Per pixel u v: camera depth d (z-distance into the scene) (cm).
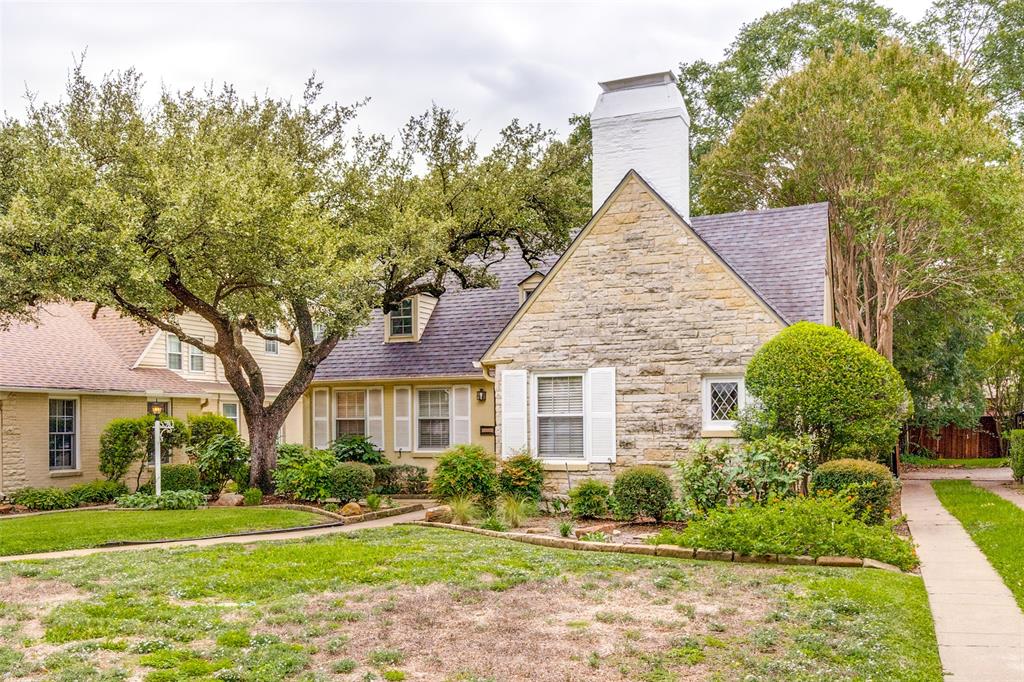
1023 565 973
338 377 2356
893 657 642
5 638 711
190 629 727
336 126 1998
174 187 1566
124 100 1791
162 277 1562
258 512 1596
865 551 1028
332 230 1772
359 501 1770
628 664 634
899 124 2275
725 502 1334
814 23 3269
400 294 2062
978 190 2025
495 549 1154
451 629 734
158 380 2389
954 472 2711
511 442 1684
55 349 2217
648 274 1599
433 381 2256
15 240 1488
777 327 1504
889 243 2478
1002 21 3000
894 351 2973
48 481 2052
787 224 1889
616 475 1561
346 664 628
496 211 2036
